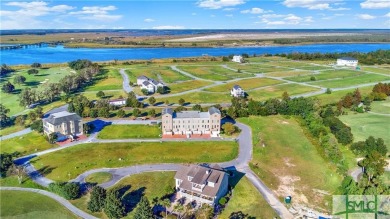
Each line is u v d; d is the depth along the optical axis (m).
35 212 90.31
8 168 112.00
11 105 194.88
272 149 130.75
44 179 109.19
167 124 146.12
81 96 191.38
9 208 92.25
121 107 187.38
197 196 94.06
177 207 90.75
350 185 96.94
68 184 98.12
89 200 96.06
